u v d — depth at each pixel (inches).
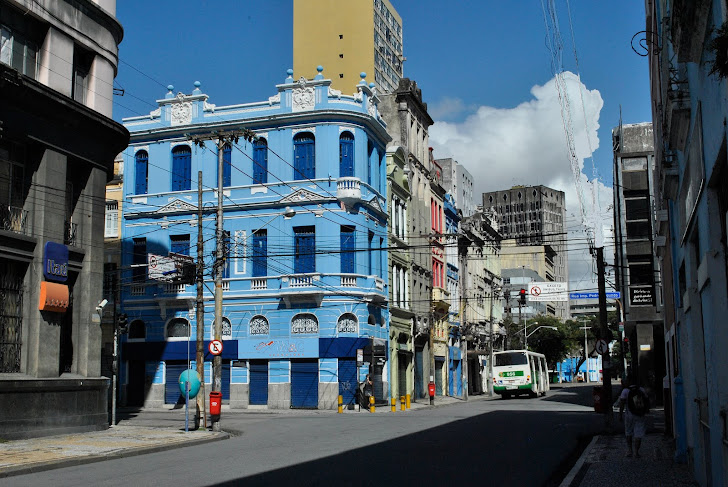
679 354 668.7
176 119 1750.7
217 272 1091.9
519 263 5423.2
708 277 384.5
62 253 926.4
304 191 1641.2
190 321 1702.8
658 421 1165.1
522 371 2214.6
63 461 619.8
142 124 1776.6
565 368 5482.3
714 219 374.9
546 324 3826.3
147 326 1726.1
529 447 762.2
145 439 839.7
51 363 898.1
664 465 615.2
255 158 1701.5
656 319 1729.8
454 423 1088.2
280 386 1627.7
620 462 640.4
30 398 858.8
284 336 1641.2
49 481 524.4
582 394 2469.2
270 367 1643.7
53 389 892.6
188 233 1721.2
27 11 891.4
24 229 893.2
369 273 1696.6
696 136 403.5
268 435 930.1
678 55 361.1
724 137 303.7
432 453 698.2
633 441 698.2
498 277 3373.5
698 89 382.0
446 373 2386.8
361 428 1007.6
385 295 1793.8
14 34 893.2
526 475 564.1
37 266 894.4
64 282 943.0
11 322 871.1
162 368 1706.4
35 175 905.5
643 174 1790.1
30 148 911.0
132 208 1763.0
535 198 7258.9
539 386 2373.3
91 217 995.9
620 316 2327.8
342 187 1630.2
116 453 687.7
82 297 978.7
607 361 1028.5
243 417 1357.0
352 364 1596.9
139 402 1716.3
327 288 1615.4
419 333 2043.6
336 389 1595.7
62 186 936.9
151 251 1736.0
